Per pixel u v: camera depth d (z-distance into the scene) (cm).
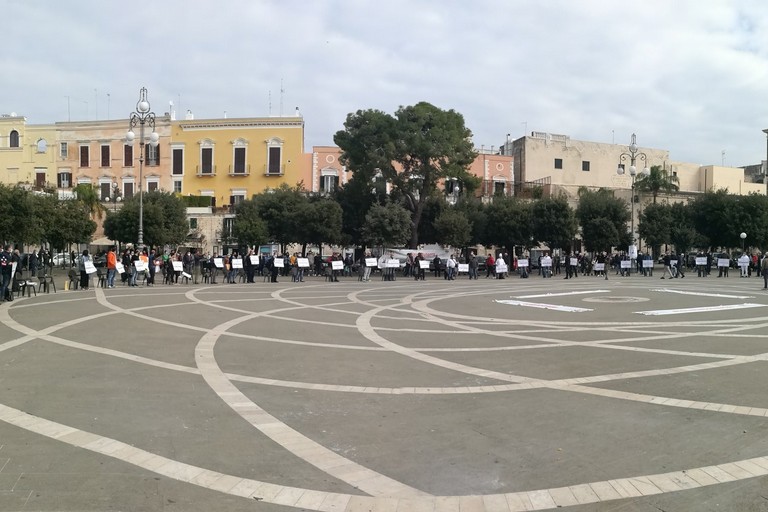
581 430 628
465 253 5031
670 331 1341
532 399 754
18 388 783
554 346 1141
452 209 4872
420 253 4150
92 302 1892
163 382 829
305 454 556
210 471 511
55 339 1170
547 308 1859
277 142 6194
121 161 6319
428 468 524
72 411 680
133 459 535
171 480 490
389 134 4441
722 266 4166
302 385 824
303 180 6178
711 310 1775
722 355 1041
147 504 444
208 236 5512
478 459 545
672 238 5106
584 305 1947
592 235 4766
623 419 666
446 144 4306
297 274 3444
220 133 6262
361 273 3959
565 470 519
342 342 1183
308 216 4506
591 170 7188
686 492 473
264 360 994
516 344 1165
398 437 606
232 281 3192
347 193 4947
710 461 539
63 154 6400
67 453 547
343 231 4919
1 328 1309
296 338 1227
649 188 6172
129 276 2794
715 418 668
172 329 1324
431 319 1570
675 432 620
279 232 4856
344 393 783
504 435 613
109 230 4584
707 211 5378
